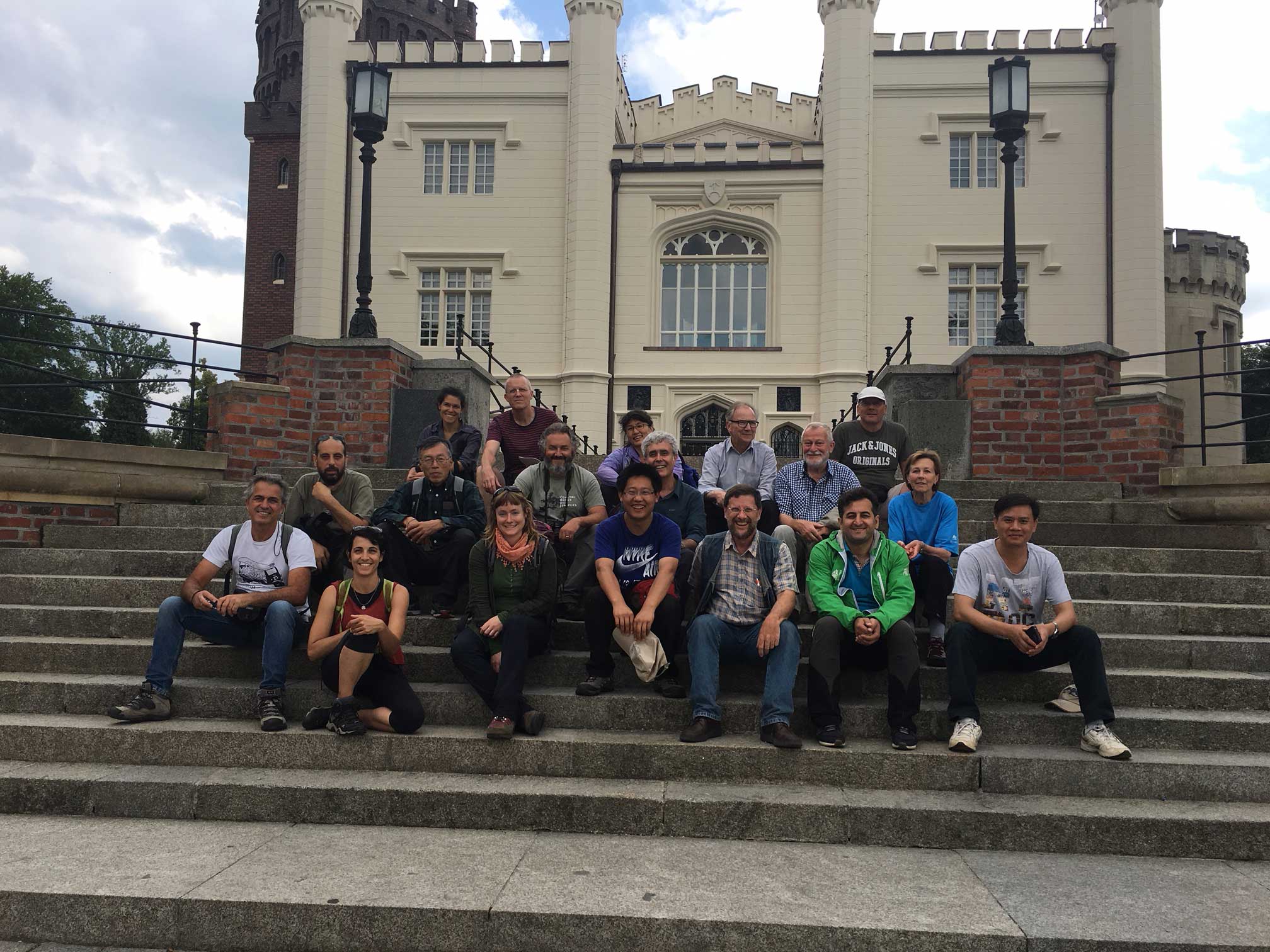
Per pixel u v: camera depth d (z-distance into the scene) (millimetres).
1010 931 3047
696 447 21594
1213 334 27984
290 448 8617
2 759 4535
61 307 34594
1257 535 6371
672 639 4863
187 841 3844
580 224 21266
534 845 3842
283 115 28141
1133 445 7918
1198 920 3152
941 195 21062
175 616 4855
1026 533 4562
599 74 21438
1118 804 4023
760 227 21547
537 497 5750
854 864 3678
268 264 27844
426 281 21922
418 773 4402
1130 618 5504
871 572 4680
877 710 4621
